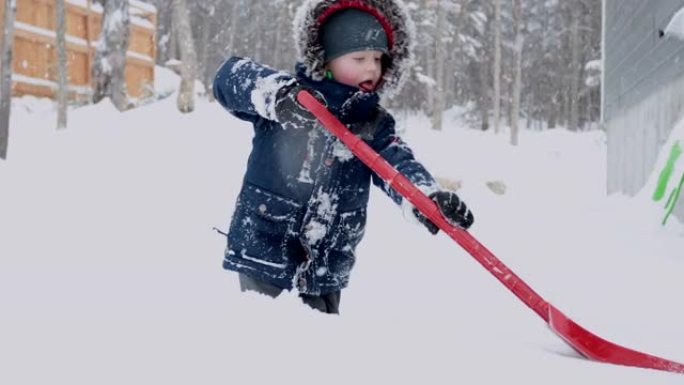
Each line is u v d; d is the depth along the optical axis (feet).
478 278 16.75
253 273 8.55
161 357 5.34
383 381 5.06
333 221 8.63
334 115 8.36
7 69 41.37
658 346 9.23
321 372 5.19
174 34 139.44
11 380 4.88
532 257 20.57
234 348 5.55
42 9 73.46
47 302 6.72
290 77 7.65
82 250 17.87
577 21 137.28
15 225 22.43
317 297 8.79
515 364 5.53
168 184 34.09
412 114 143.84
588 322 11.35
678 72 30.68
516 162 63.93
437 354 5.65
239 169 38.65
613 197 43.47
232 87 7.88
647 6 36.58
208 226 25.03
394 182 7.38
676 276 17.24
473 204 37.96
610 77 48.21
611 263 19.53
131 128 45.88
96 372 5.05
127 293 7.15
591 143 90.53
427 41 119.85
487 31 133.18
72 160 38.14
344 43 8.21
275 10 146.10
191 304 6.66
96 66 65.51
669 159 30.37
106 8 65.51
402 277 16.71
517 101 88.69
